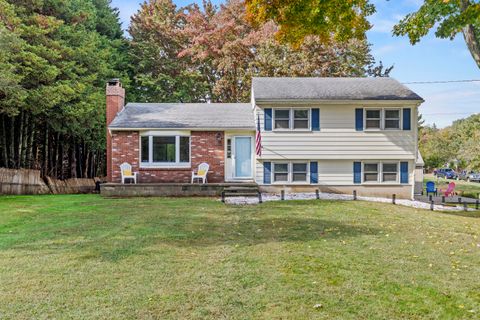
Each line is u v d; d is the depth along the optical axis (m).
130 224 8.88
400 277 5.19
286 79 19.25
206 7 32.06
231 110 18.97
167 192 15.52
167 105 19.47
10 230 8.10
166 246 6.76
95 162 26.03
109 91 18.09
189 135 16.78
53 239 7.23
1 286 4.66
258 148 16.80
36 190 18.92
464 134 54.62
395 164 17.25
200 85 30.91
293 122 17.00
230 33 29.27
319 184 17.19
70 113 18.92
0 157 18.16
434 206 14.94
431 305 4.24
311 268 5.54
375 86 18.11
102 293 4.46
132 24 31.77
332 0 10.77
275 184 17.11
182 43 31.39
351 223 9.38
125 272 5.25
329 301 4.31
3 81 14.06
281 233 8.04
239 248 6.69
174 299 4.31
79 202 13.37
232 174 17.20
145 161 16.61
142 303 4.18
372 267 5.64
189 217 9.99
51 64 18.97
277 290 4.63
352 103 16.73
